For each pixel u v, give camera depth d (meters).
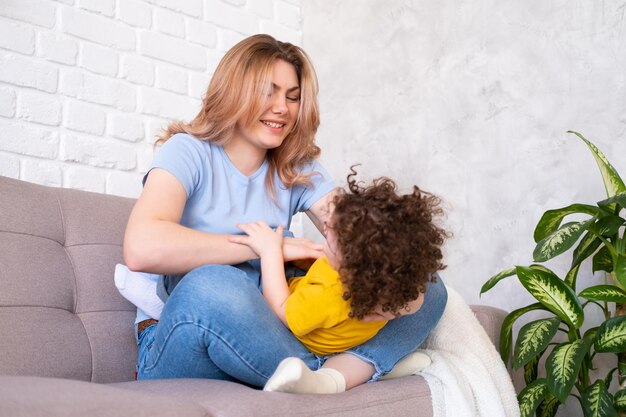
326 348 1.25
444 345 1.44
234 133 1.57
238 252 1.35
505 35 2.36
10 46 2.09
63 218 1.66
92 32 2.32
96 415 0.75
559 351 1.60
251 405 0.94
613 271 1.82
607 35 2.10
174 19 2.58
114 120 2.34
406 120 2.64
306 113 1.61
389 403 1.15
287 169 1.65
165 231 1.29
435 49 2.57
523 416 1.64
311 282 1.20
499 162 2.34
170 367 1.23
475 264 2.36
